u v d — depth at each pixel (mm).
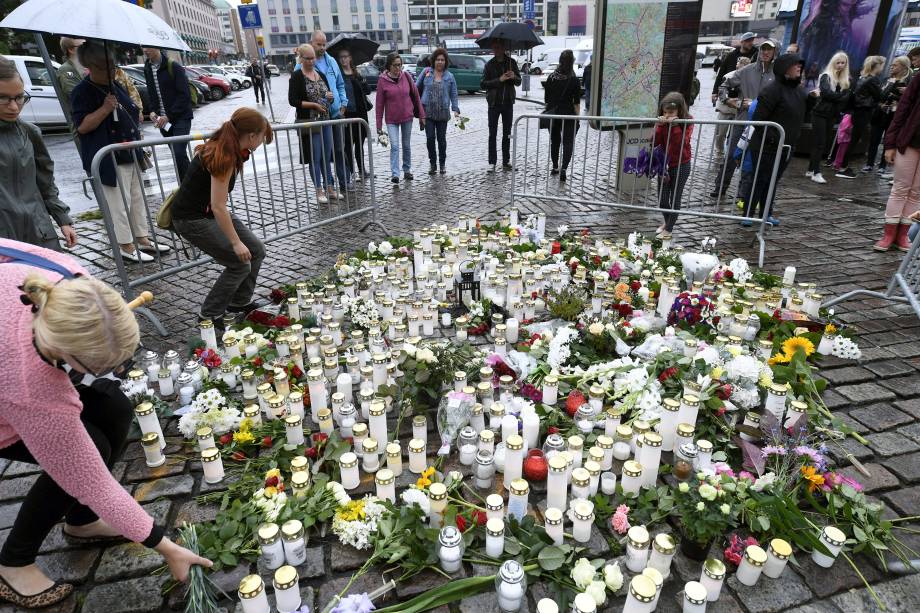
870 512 2463
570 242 5957
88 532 2393
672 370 3344
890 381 3654
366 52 9531
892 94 9812
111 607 2162
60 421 1703
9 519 2613
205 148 3686
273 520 2428
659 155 6586
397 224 7324
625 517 2426
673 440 2973
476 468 2748
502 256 5465
